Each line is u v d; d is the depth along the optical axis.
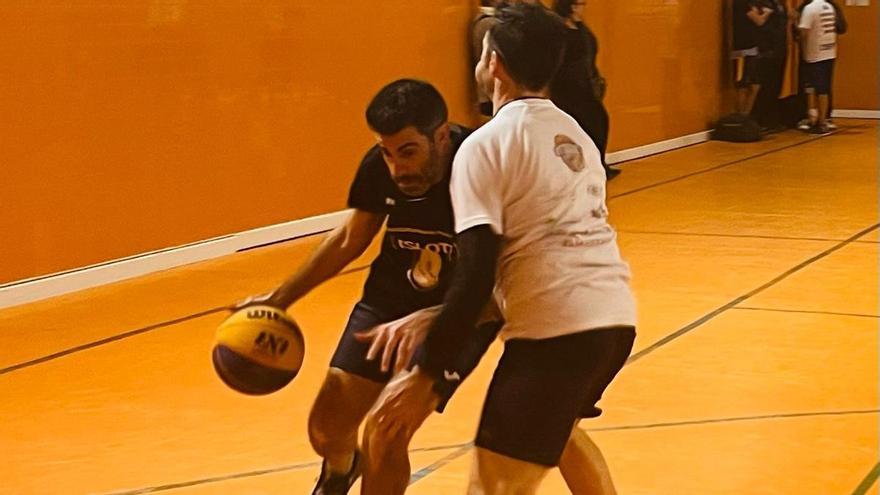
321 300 14.66
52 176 15.12
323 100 19.33
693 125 32.31
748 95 33.75
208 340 12.82
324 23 19.19
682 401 10.31
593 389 6.09
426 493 8.17
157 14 16.39
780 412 9.98
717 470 8.62
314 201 19.38
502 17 5.87
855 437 9.32
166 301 14.76
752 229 19.19
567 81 21.14
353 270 16.58
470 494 5.75
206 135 17.28
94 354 12.34
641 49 29.31
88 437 9.73
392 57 20.69
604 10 27.48
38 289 14.91
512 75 5.80
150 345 12.65
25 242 14.82
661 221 20.06
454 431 9.61
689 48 31.77
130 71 16.06
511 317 5.73
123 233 16.11
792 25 37.50
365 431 6.49
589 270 5.66
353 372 6.77
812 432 9.46
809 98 35.34
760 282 15.23
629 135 29.06
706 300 14.26
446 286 6.71
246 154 17.98
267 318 6.05
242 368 5.94
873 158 28.55
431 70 21.69
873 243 17.88
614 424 9.71
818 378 10.99
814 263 16.44
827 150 30.31
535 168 5.57
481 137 5.58
